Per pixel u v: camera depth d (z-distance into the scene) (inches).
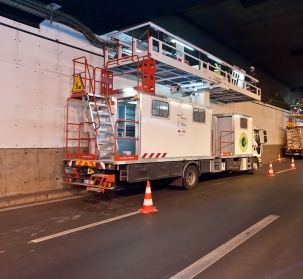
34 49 351.3
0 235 209.8
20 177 334.6
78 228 226.2
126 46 462.3
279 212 277.3
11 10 327.0
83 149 405.1
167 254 177.0
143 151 320.8
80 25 387.2
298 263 164.7
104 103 359.3
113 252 179.6
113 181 298.5
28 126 344.2
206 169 430.9
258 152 609.9
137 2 356.8
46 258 170.4
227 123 504.4
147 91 349.1
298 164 855.1
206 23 634.8
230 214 269.3
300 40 738.8
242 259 170.1
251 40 739.4
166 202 318.7
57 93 375.9
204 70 472.4
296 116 1279.5
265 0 521.7
